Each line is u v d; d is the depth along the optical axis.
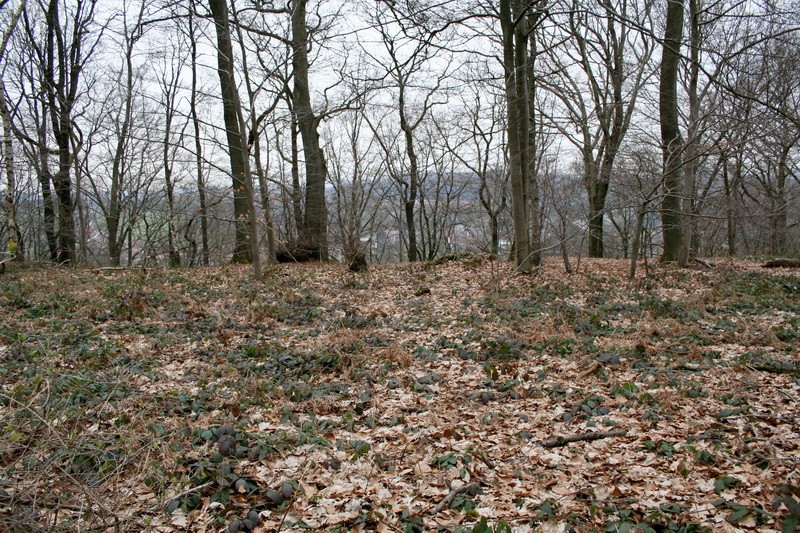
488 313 10.49
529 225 16.02
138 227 24.19
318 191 20.83
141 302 10.45
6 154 10.92
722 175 23.28
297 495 4.47
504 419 5.89
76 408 5.37
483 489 4.52
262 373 7.36
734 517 3.77
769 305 10.35
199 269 17.19
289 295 12.30
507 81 14.52
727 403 5.86
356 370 7.41
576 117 21.09
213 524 4.08
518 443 5.29
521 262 15.09
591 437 5.29
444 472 4.79
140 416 5.28
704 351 7.55
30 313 9.93
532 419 5.84
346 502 4.38
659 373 6.80
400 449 5.28
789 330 8.30
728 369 6.87
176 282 13.99
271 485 4.62
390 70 21.83
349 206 25.94
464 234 34.91
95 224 29.03
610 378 6.83
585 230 15.34
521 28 14.98
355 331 9.22
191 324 9.64
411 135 25.23
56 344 8.03
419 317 10.46
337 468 4.91
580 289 12.90
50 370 6.59
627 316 9.94
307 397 6.56
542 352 8.03
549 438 5.35
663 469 4.62
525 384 6.85
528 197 15.79
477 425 5.75
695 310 9.95
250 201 14.48
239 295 12.23
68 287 12.53
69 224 21.61
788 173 23.77
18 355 7.38
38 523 3.34
